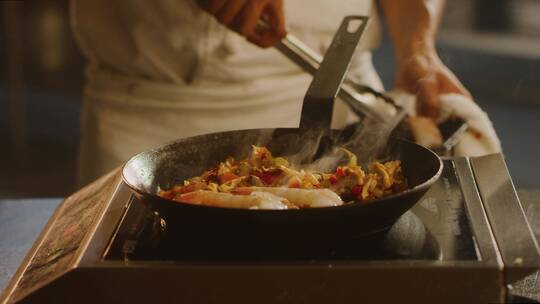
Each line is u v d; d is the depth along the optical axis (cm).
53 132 379
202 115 157
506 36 457
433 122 119
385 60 450
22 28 409
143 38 150
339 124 163
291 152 106
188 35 149
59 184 325
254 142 106
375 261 81
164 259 82
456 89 127
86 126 162
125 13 149
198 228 83
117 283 81
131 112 156
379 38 174
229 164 100
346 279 80
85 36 154
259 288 80
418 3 141
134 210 95
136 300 81
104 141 157
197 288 81
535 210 113
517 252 82
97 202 100
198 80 155
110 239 87
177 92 154
